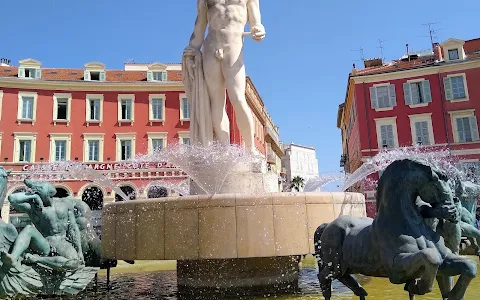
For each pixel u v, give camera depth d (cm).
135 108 3706
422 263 309
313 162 9025
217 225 519
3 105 3481
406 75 3397
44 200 546
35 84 3553
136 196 3372
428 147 3272
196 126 762
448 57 3375
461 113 3247
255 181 672
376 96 3438
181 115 3741
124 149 3656
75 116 3609
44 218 539
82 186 3262
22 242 493
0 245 483
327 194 563
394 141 3356
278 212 528
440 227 367
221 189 668
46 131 3538
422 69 3347
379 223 355
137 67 4212
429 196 340
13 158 3419
